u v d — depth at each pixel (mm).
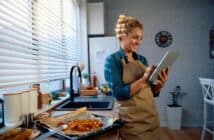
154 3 3768
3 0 1245
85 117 1253
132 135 1241
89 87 2543
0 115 1009
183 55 3771
